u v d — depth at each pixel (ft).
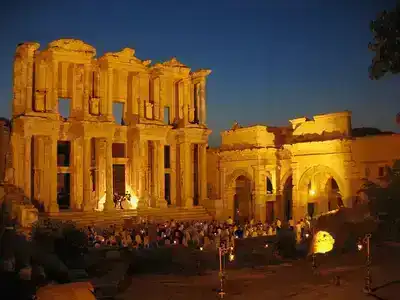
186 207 190.08
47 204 165.07
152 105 187.93
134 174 181.16
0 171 130.82
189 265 102.78
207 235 141.90
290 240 113.50
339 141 155.12
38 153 165.78
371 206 61.93
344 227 101.30
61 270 75.20
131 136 183.83
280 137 194.29
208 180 208.03
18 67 160.45
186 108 197.26
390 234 87.76
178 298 64.03
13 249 67.87
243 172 189.47
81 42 167.94
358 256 78.48
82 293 51.85
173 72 195.62
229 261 106.01
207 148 212.43
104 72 176.76
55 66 163.53
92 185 180.45
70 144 173.88
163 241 136.87
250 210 188.44
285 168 184.55
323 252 95.96
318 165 162.30
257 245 124.57
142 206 178.19
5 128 136.98
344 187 154.61
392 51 39.88
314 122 166.61
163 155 188.44
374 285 57.06
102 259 97.09
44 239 89.51
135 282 78.64
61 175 189.26
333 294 55.83
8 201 81.35
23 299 51.98
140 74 188.14
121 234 132.98
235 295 62.34
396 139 142.10
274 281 68.64
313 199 169.37
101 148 178.09
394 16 39.58
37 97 160.45
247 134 189.88
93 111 172.65
